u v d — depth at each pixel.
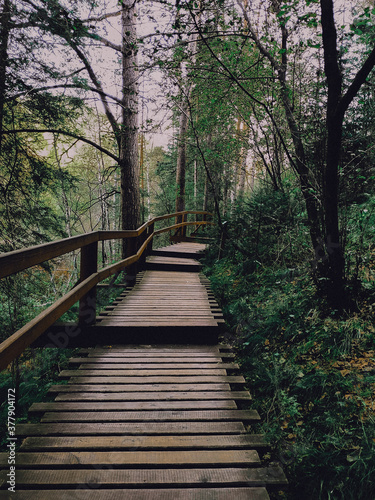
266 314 4.01
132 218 9.46
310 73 4.92
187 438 2.17
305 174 4.60
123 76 8.73
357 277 3.55
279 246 5.46
